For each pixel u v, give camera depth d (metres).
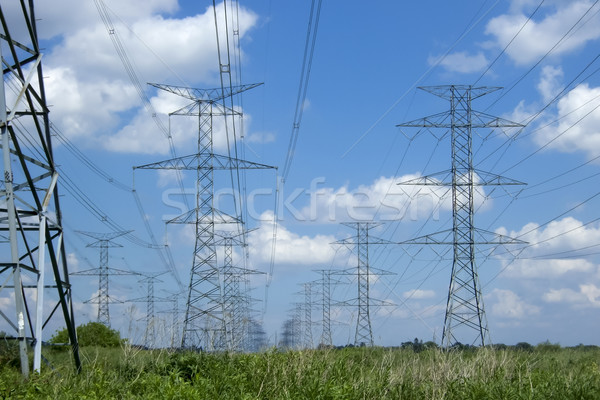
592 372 20.58
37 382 15.12
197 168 49.78
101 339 51.00
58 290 21.50
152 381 14.45
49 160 22.00
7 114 20.48
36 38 21.34
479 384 15.34
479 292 48.66
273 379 16.11
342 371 16.78
